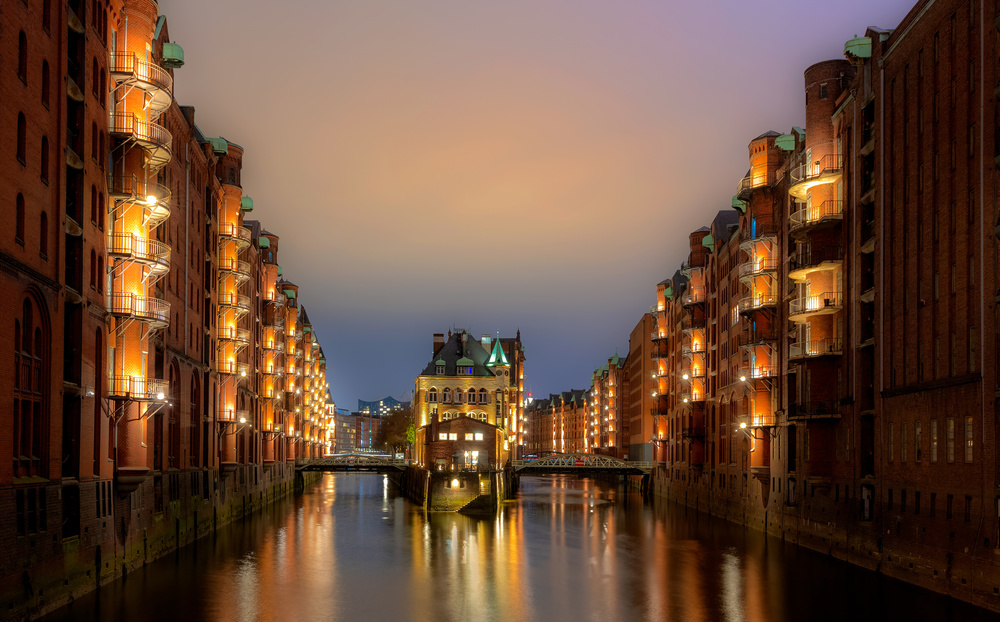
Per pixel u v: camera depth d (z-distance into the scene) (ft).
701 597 136.56
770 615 123.24
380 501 342.64
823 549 176.04
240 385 254.68
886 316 152.87
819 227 177.78
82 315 122.93
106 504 132.57
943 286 132.87
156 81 143.23
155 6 148.97
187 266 187.62
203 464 207.72
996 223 115.65
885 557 147.74
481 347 429.79
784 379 204.03
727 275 266.16
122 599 126.72
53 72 114.52
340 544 199.52
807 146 183.93
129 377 135.13
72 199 123.13
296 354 403.75
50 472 110.42
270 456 312.50
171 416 178.29
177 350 176.96
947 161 132.98
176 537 175.63
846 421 168.45
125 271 141.79
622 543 203.62
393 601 134.00
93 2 131.03
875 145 159.12
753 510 229.66
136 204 142.10
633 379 514.68
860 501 159.43
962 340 126.72
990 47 121.29
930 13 139.85
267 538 206.69
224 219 232.32
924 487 135.85
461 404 410.11
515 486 413.39
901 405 145.18
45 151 112.47
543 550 192.03
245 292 275.18
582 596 138.41
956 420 126.31
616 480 508.53
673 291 360.07
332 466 397.80
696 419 296.71
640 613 125.80
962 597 122.42
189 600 128.98
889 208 153.79
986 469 116.98
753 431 221.66
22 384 104.68
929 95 139.33
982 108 122.52
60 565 112.57
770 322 215.10
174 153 177.68
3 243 97.96
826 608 126.21
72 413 121.29
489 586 147.33
